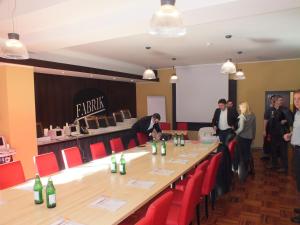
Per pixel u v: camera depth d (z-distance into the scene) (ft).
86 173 8.87
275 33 13.88
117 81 26.27
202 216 10.52
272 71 23.48
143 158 11.14
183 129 23.93
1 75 13.69
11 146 13.75
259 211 10.96
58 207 5.97
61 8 9.00
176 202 8.15
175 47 16.99
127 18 9.48
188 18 9.14
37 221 5.27
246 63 24.39
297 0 7.55
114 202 6.21
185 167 9.51
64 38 11.19
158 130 17.15
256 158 20.71
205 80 25.79
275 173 16.40
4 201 6.40
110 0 8.63
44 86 18.43
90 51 18.07
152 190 7.04
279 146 17.06
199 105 26.27
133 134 16.56
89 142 19.53
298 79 22.62
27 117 14.60
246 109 15.31
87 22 10.38
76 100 21.15
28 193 6.99
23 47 8.25
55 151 16.71
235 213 10.78
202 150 12.82
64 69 16.22
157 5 8.92
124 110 26.94
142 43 15.69
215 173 9.95
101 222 5.18
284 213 10.73
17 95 14.05
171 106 27.86
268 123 17.90
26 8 9.16
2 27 10.96
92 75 20.20
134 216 7.47
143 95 29.14
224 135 16.63
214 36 14.30
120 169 8.91
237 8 8.24
